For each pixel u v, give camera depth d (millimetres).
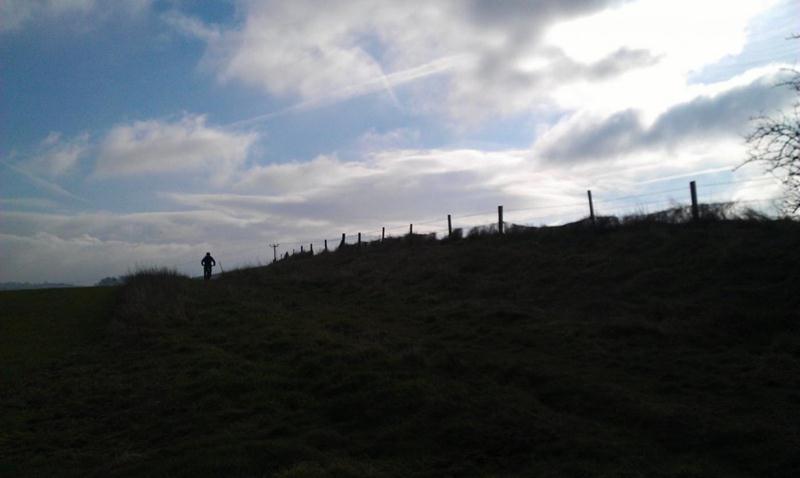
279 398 11578
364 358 13250
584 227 27016
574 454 8258
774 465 7594
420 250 34406
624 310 16266
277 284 29031
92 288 31391
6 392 13617
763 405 9523
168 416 11336
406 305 21578
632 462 7875
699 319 14086
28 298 27250
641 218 25609
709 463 7816
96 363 15773
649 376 11422
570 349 13438
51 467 9344
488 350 14008
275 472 8125
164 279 27172
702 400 9992
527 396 10594
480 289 22047
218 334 17672
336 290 26328
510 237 30594
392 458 8711
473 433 9086
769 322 13172
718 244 19453
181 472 8281
